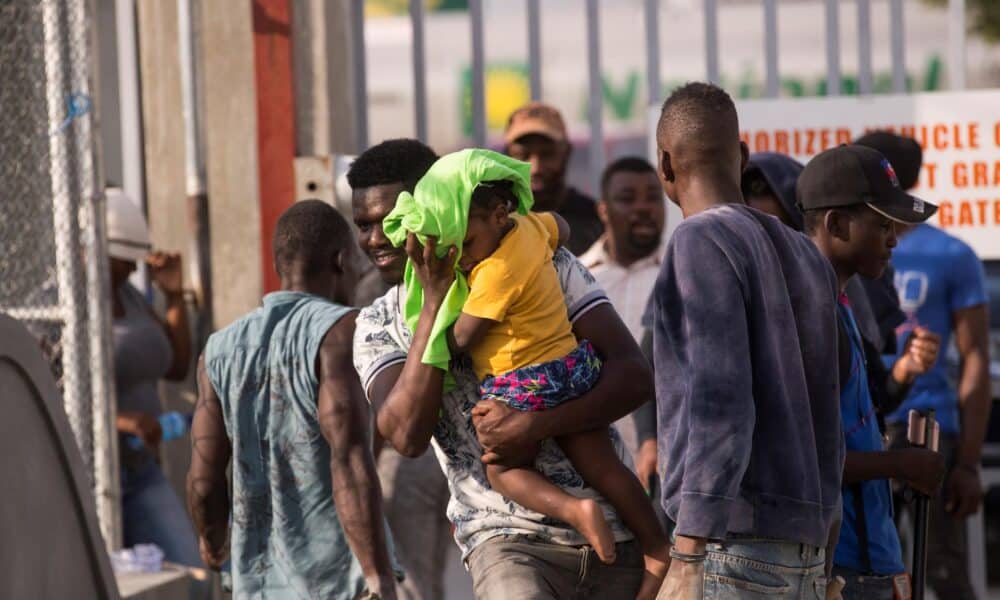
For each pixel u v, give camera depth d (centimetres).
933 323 1994
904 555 2041
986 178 2205
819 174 1334
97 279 1961
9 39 2083
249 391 1410
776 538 1106
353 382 1377
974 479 1975
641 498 1183
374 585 1342
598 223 2342
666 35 4991
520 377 1149
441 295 1155
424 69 2356
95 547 1572
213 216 2219
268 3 2183
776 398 1105
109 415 1966
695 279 1085
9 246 2098
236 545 1421
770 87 2367
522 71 5266
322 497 1403
